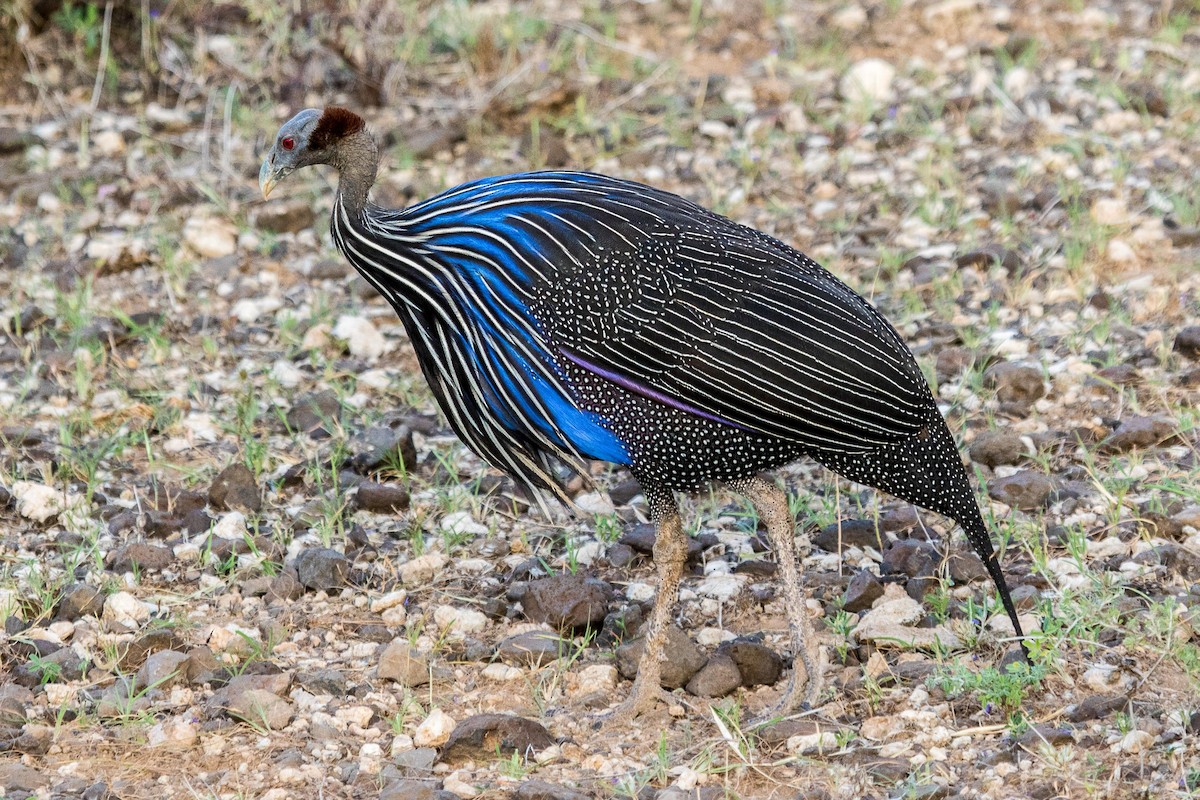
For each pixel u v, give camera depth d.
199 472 10.91
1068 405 11.20
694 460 8.12
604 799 7.45
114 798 7.48
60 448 11.05
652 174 15.46
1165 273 12.90
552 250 7.96
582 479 10.70
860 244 13.86
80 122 16.70
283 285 13.83
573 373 8.05
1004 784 7.35
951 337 12.22
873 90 16.72
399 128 16.30
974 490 10.24
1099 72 16.92
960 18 18.52
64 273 13.88
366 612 9.31
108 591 9.35
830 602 9.24
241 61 17.20
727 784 7.55
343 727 8.11
